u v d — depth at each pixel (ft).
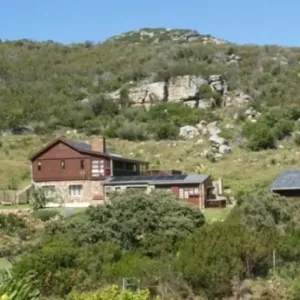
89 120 390.42
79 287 109.91
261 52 494.18
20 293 41.32
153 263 117.19
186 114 397.19
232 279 113.39
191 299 110.93
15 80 468.75
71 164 236.84
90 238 143.54
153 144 335.47
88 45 583.17
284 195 192.44
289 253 124.57
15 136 353.51
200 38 654.12
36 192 212.43
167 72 444.14
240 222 147.84
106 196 224.12
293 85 434.71
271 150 315.99
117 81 465.06
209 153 309.63
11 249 140.67
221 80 435.12
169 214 149.28
